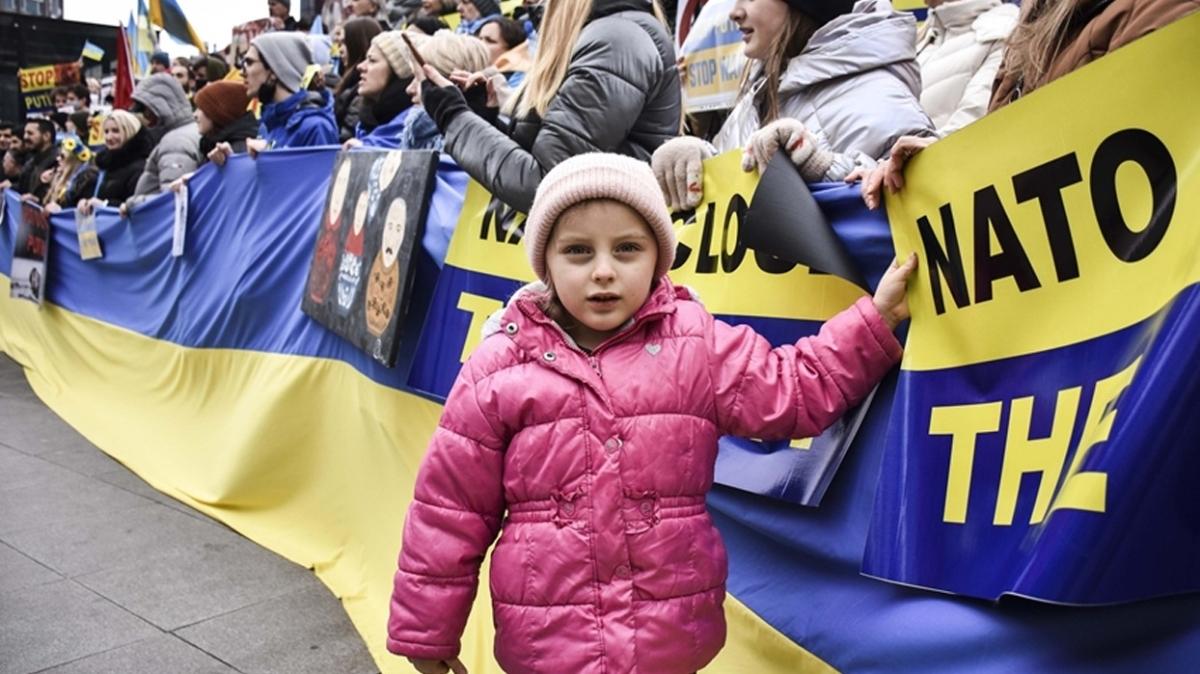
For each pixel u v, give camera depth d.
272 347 4.25
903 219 1.67
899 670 1.59
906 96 2.18
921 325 1.63
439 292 3.07
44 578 3.65
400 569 1.66
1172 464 1.11
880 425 1.76
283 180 4.36
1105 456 1.14
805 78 2.25
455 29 6.07
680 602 1.54
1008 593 1.24
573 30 2.68
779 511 1.97
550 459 1.54
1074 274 1.34
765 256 2.01
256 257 4.41
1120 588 1.12
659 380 1.57
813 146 1.92
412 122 3.53
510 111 3.01
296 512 3.99
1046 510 1.30
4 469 5.14
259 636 3.16
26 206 7.43
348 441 3.64
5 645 3.10
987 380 1.47
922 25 3.38
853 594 1.78
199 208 4.98
